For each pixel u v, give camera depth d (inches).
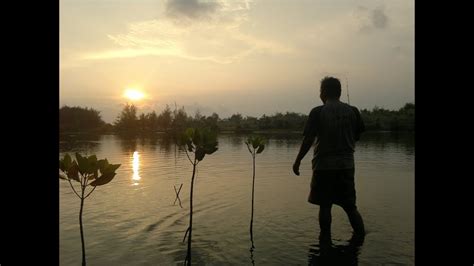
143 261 181.9
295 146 959.6
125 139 1427.2
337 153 237.1
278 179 434.6
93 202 311.4
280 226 241.6
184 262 180.4
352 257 186.5
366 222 249.1
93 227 238.8
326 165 237.8
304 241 211.8
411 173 463.8
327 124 237.5
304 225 243.9
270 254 191.0
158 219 257.9
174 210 283.4
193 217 264.2
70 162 130.7
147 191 360.8
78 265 175.9
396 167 519.5
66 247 201.5
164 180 426.9
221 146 1012.5
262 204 304.0
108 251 195.3
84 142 1226.6
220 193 350.0
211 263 179.3
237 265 176.7
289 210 283.7
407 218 257.6
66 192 354.0
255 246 203.2
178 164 579.2
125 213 274.8
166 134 1678.2
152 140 1357.0
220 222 251.1
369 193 342.0
